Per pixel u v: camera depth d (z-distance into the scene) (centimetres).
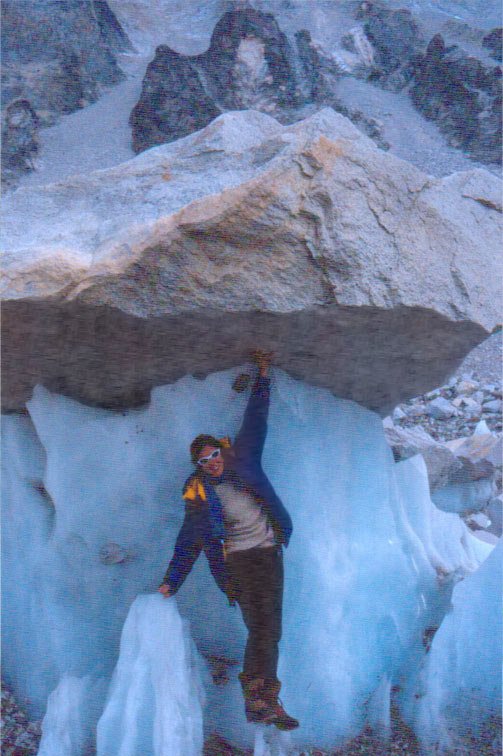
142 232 538
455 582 693
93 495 633
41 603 651
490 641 633
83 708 604
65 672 634
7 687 661
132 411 651
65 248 562
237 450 594
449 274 568
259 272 535
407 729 627
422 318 568
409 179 562
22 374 629
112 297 541
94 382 636
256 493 584
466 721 625
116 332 581
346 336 587
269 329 573
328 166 532
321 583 619
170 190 615
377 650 652
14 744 613
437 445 913
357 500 656
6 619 666
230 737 612
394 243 550
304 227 530
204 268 535
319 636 618
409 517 718
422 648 666
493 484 1003
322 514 631
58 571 648
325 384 647
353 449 665
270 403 627
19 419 672
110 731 573
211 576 641
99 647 647
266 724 589
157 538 644
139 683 565
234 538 581
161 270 535
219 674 627
